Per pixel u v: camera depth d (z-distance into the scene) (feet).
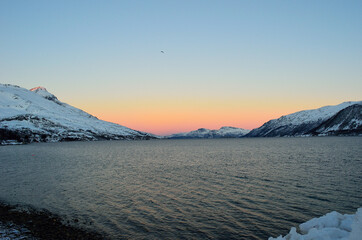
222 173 152.76
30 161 232.94
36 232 67.46
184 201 93.50
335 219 47.44
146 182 127.54
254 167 177.68
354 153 274.57
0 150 396.98
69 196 101.71
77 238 64.03
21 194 105.09
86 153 345.51
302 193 101.24
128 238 64.34
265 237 63.36
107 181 130.93
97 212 82.84
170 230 68.69
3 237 63.93
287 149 383.24
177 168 179.11
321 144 517.55
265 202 90.33
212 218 76.38
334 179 127.03
